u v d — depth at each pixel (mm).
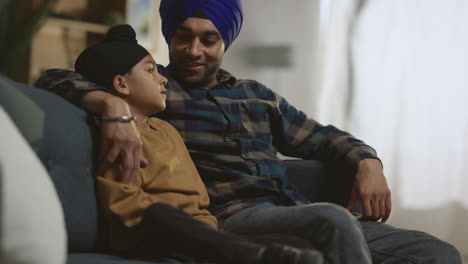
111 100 1295
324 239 1301
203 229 1110
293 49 4359
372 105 4016
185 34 1754
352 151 1856
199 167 1683
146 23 4445
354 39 4086
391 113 3967
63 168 1200
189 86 1791
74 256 1147
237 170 1732
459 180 3781
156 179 1351
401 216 3920
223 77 1845
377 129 4000
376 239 1621
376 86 4008
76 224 1188
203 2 1747
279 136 1967
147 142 1404
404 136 3916
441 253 1551
